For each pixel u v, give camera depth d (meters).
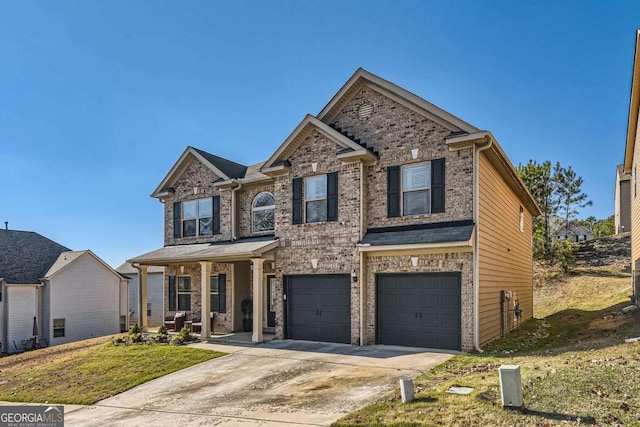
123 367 12.23
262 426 6.86
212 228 18.55
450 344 12.23
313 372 10.16
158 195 20.05
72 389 10.70
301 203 15.03
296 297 15.05
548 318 20.78
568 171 32.19
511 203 17.48
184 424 7.37
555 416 5.67
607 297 22.88
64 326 25.84
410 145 13.38
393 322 13.21
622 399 6.00
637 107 15.99
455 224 12.42
